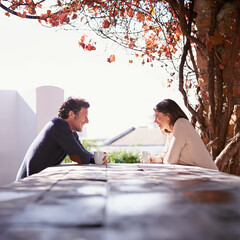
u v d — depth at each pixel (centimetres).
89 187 111
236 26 273
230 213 65
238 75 286
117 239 47
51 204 78
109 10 345
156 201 81
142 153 296
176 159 274
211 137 300
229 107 284
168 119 300
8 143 512
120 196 89
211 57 292
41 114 493
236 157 286
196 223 57
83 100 321
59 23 349
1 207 74
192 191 98
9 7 339
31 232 52
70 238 48
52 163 288
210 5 296
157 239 46
